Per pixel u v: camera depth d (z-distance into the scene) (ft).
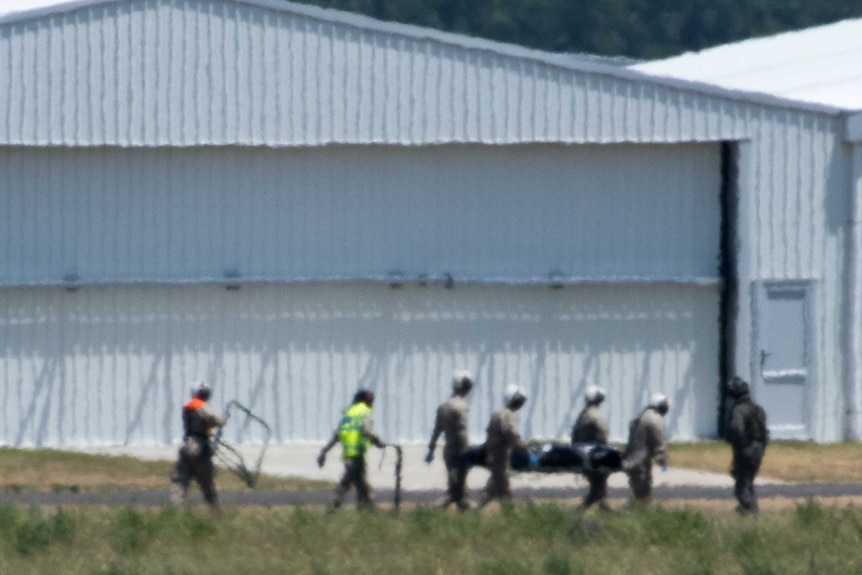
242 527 277.64
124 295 433.07
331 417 439.22
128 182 432.25
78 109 424.87
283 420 437.58
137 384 433.89
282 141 429.38
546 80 436.76
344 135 431.02
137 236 432.66
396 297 440.86
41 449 420.77
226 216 434.71
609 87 438.81
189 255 433.89
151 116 426.10
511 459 304.09
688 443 444.55
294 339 437.99
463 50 433.89
